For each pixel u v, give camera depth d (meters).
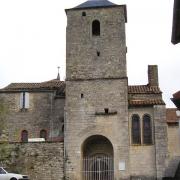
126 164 43.59
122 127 44.72
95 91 46.19
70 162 44.31
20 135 50.91
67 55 47.66
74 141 44.94
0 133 50.56
